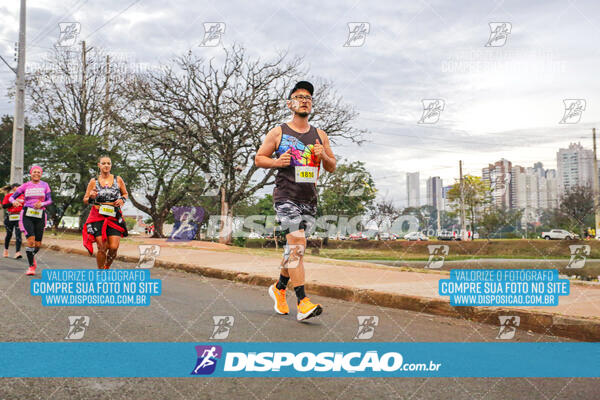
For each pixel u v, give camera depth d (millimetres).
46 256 10484
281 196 4137
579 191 32031
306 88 4164
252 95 23578
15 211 9703
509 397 2299
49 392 2236
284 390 2361
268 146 4125
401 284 5930
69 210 26906
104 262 6152
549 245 25828
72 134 24969
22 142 15750
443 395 2318
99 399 2168
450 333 3760
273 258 10102
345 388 2404
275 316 4305
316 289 5973
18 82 15641
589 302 4574
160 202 27484
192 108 24000
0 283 5855
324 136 4332
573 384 2516
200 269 8023
